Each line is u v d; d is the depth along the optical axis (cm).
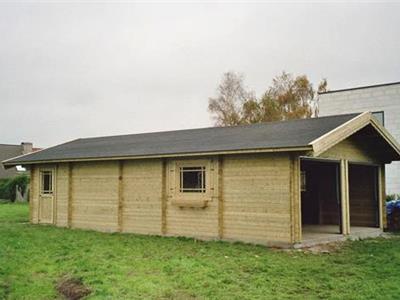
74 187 1620
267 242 1142
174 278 793
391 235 1421
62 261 961
